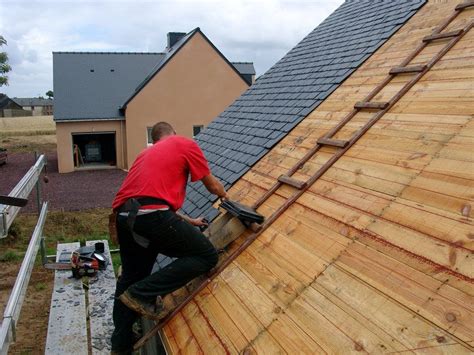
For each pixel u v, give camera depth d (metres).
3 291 9.30
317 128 5.19
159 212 3.31
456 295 2.20
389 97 4.40
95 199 18.56
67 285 8.41
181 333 3.38
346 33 7.94
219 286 3.55
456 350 1.97
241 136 7.04
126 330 3.87
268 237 3.72
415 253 2.58
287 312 2.83
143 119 25.14
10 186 20.47
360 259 2.83
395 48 5.71
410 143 3.52
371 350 2.23
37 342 7.57
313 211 3.62
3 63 30.17
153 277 3.41
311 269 3.04
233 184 5.45
